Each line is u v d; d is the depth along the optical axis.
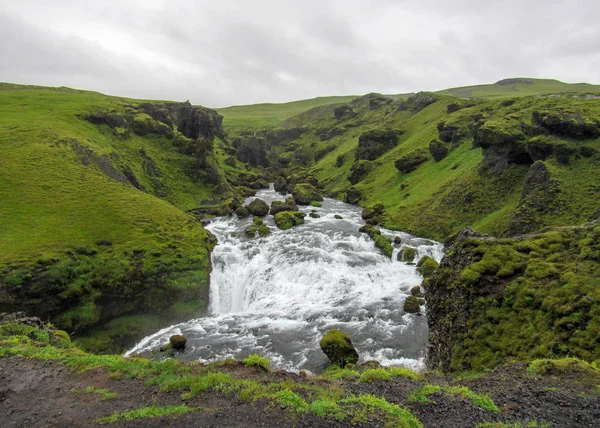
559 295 16.22
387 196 75.75
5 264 28.05
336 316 30.30
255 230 52.12
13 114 63.88
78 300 29.38
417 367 22.30
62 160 50.38
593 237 18.48
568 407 10.05
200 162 78.38
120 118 73.69
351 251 44.69
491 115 73.56
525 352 15.41
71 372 13.64
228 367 14.88
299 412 10.55
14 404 11.52
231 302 38.16
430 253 44.16
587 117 44.75
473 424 9.74
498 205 48.69
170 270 35.28
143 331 30.64
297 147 185.62
